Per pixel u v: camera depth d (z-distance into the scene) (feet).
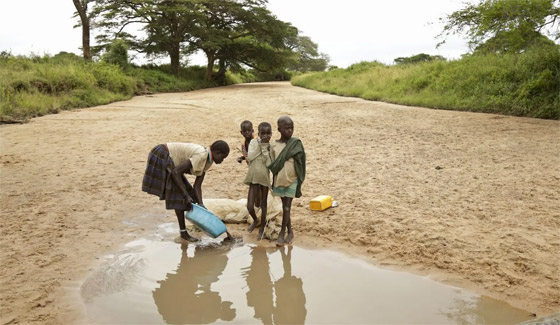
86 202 21.74
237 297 12.98
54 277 14.07
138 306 12.42
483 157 29.17
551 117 45.16
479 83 56.70
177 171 16.25
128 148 34.35
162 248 16.62
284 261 15.47
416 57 110.83
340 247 16.46
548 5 47.29
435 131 39.09
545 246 15.61
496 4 51.29
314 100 67.77
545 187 22.30
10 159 30.58
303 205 20.90
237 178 26.02
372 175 25.75
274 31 132.98
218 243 17.21
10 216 19.66
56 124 46.39
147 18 118.52
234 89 107.76
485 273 13.94
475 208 19.63
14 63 68.95
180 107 62.80
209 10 118.32
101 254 15.96
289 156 16.49
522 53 56.75
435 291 13.08
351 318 11.69
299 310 12.16
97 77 77.20
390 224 18.04
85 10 101.65
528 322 9.97
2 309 12.07
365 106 58.80
